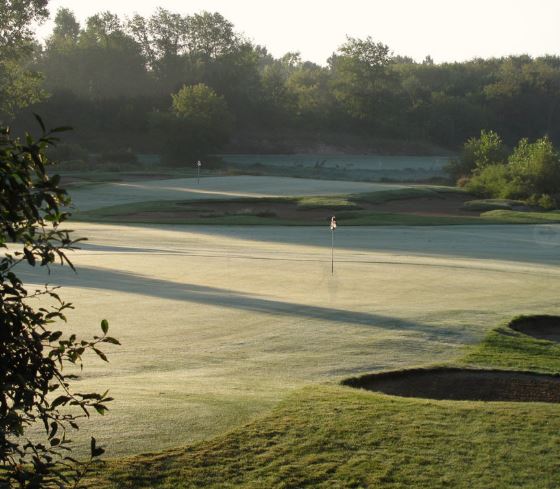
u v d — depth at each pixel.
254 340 14.79
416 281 23.56
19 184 3.95
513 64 191.00
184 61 148.50
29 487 4.20
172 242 35.81
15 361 4.09
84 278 22.12
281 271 25.00
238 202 56.91
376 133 146.75
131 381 11.34
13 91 77.75
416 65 183.38
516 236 42.28
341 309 18.31
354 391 10.96
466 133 151.88
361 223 47.34
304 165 117.12
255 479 7.54
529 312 18.78
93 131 121.19
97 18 146.50
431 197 66.62
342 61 152.00
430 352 14.44
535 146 72.00
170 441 8.34
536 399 11.91
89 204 56.03
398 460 8.16
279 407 9.77
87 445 8.09
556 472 8.00
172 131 103.88
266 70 185.75
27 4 75.25
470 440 8.84
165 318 16.50
